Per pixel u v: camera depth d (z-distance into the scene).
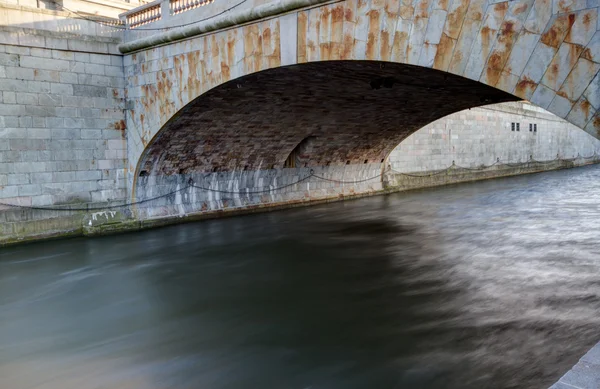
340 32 10.07
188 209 18.36
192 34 13.43
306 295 10.64
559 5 6.89
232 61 12.68
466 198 25.25
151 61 15.02
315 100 16.22
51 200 14.78
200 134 16.47
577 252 13.23
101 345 8.35
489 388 6.36
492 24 7.68
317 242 15.94
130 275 12.44
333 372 7.05
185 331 8.84
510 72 7.53
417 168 29.64
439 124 30.83
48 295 10.97
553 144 43.50
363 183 26.44
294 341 8.22
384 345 7.89
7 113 13.77
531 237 15.41
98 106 15.52
